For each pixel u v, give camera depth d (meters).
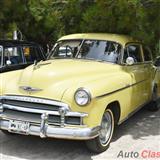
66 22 9.73
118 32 8.21
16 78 6.17
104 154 5.99
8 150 6.13
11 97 5.77
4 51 8.47
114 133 7.17
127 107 6.78
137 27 7.88
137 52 7.80
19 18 9.88
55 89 5.56
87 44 7.35
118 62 7.00
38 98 5.56
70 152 6.06
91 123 5.48
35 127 5.57
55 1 9.30
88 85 5.62
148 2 7.78
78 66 6.48
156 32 8.30
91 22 8.23
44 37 11.17
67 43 7.55
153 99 8.83
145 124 7.90
